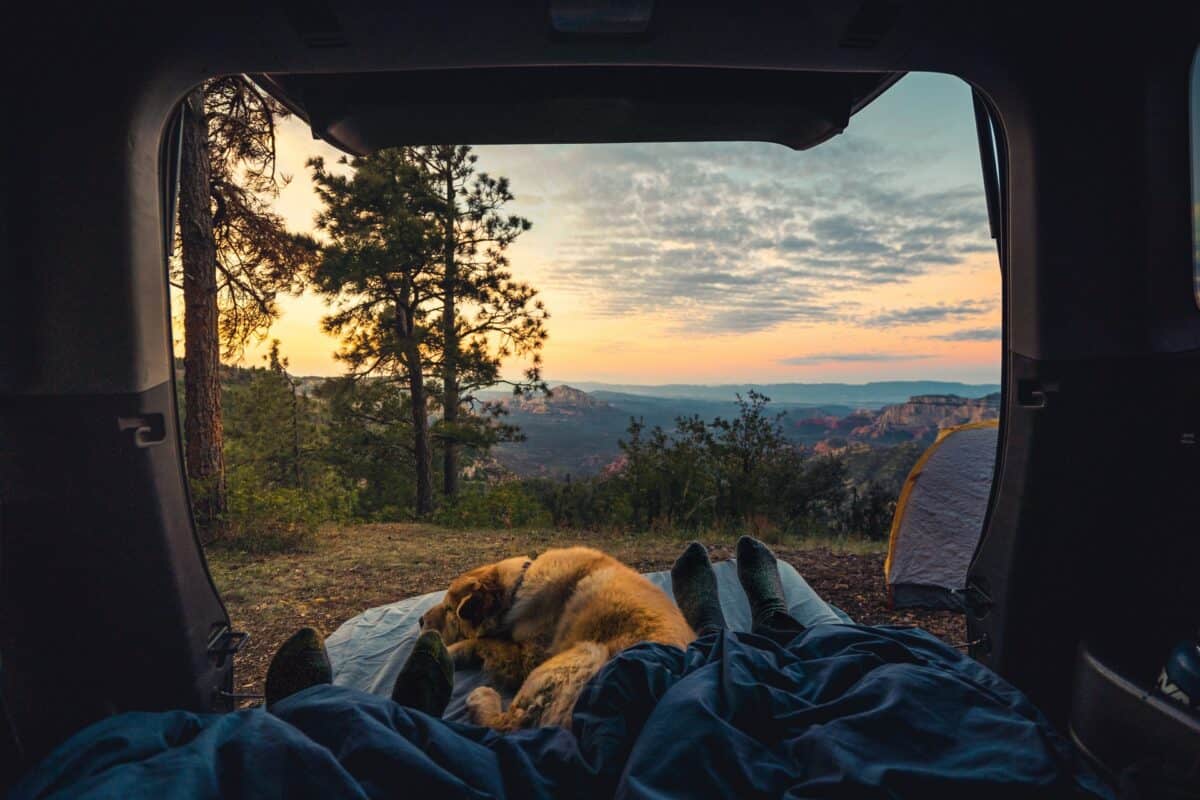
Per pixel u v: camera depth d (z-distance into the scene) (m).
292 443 20.73
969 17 1.32
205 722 1.19
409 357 18.16
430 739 1.21
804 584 3.42
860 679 1.43
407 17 1.27
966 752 1.14
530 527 11.30
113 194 1.34
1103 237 1.46
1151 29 1.38
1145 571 1.44
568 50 1.35
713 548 7.73
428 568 7.09
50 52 1.27
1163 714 1.12
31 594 1.29
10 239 1.26
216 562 7.44
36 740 1.28
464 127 1.86
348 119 1.80
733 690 1.31
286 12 1.26
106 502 1.38
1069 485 1.53
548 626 2.79
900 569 4.97
